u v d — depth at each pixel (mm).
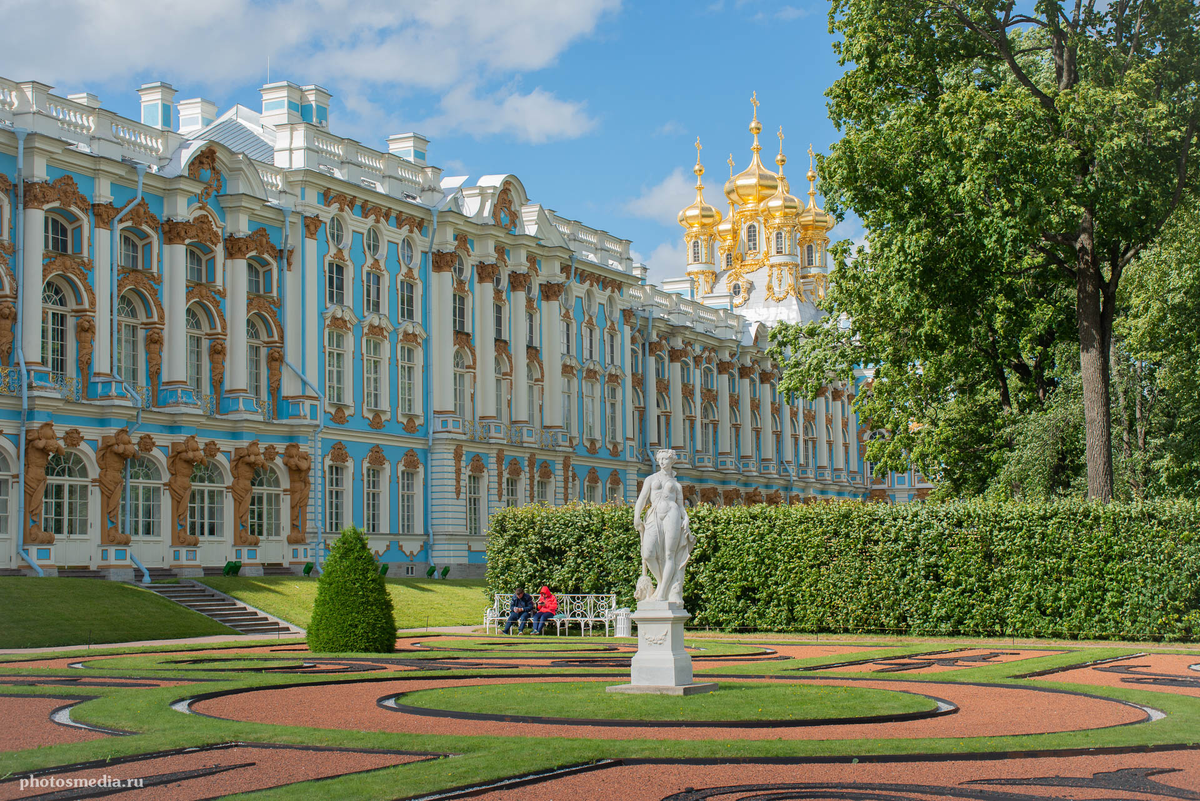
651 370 84625
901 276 39375
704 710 16906
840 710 16969
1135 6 39594
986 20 38844
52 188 43250
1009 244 35250
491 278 65375
